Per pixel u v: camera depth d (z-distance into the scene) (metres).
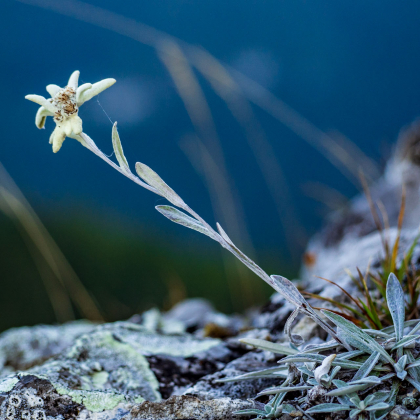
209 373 0.81
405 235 0.97
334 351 0.75
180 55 1.27
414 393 0.73
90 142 0.73
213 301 2.45
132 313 2.19
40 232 1.24
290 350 0.75
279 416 0.73
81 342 0.82
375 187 1.54
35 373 0.77
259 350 0.83
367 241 1.04
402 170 1.44
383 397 0.72
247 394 0.77
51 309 2.19
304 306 0.74
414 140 1.43
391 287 0.75
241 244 1.53
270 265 2.66
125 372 0.80
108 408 0.75
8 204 1.17
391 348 0.74
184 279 2.62
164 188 0.74
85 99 0.73
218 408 0.74
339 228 1.57
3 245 2.41
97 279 2.53
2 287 2.21
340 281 0.89
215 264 2.86
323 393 0.72
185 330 1.14
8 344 1.05
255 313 1.22
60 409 0.75
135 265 2.68
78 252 2.74
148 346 0.83
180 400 0.74
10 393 0.75
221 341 0.85
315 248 1.66
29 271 2.31
